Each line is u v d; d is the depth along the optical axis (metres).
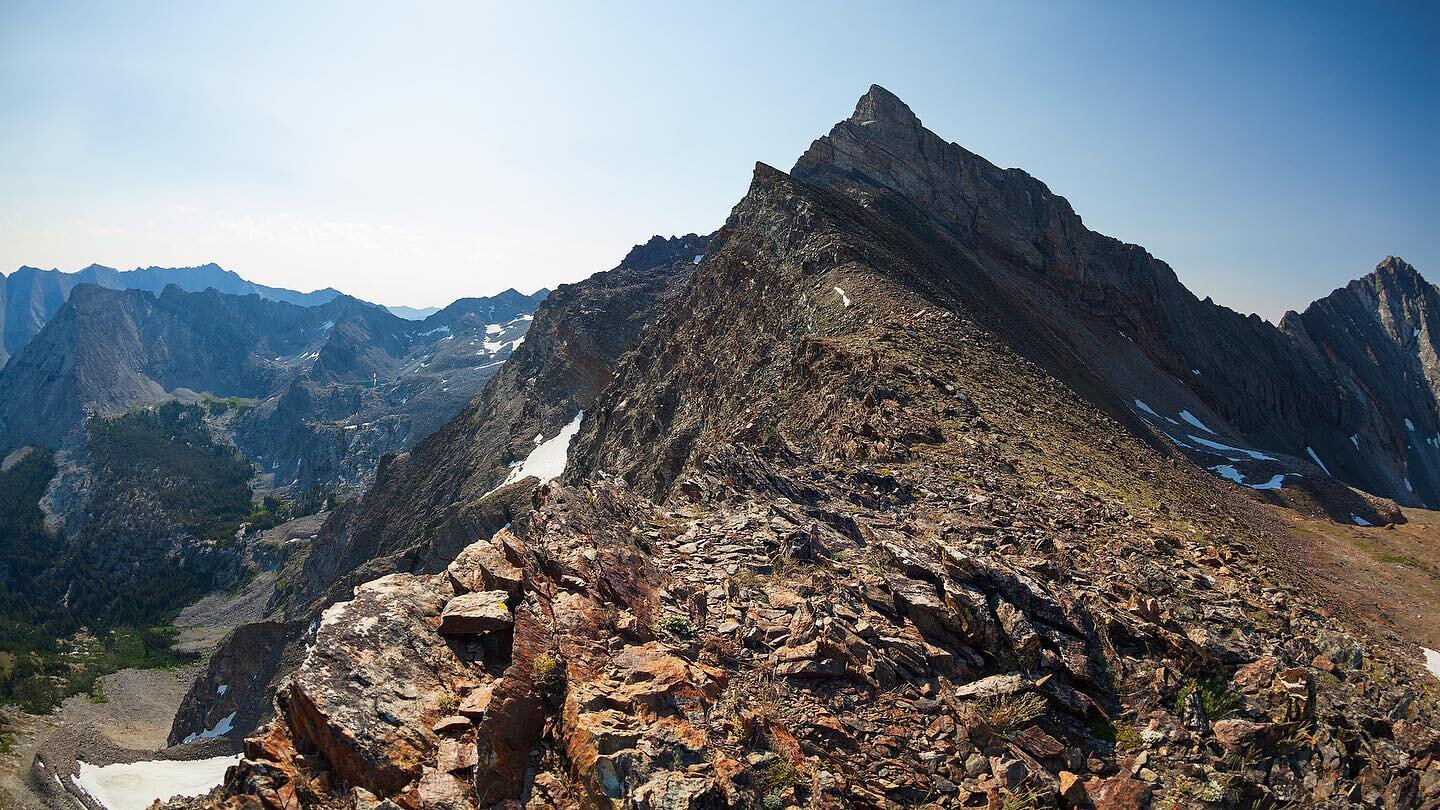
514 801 10.70
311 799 10.53
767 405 47.22
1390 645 35.16
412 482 159.62
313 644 12.33
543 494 19.33
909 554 18.23
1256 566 30.72
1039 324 108.06
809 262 71.00
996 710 13.65
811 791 11.27
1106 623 17.02
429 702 12.02
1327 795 13.50
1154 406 120.69
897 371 42.19
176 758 95.88
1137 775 13.23
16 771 90.56
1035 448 37.44
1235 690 15.51
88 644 196.75
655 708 11.91
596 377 139.75
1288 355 193.00
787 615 15.63
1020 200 144.00
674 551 18.88
